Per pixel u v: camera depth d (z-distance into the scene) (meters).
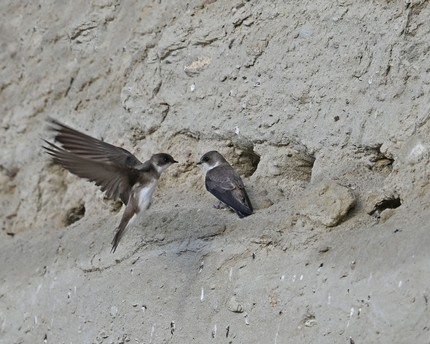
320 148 13.54
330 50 13.67
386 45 13.16
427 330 10.80
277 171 14.06
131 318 13.73
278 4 14.30
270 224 13.00
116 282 14.16
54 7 17.34
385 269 11.48
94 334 14.12
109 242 14.70
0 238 17.00
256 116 14.22
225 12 14.80
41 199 16.77
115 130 15.83
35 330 15.11
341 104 13.46
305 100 13.80
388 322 11.15
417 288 11.08
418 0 13.00
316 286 12.05
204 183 14.57
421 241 11.40
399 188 12.39
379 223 12.25
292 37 14.05
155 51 15.45
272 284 12.47
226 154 14.65
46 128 16.92
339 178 13.13
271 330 12.23
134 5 16.16
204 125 14.73
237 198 13.59
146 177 12.98
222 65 14.66
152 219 14.13
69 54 16.92
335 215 12.48
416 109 12.77
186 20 15.11
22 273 15.83
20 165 17.16
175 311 13.28
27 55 17.48
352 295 11.62
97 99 16.30
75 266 15.04
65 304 14.82
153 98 15.31
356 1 13.57
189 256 13.54
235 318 12.67
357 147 13.23
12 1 17.95
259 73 14.28
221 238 13.38
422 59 12.88
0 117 17.53
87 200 16.02
